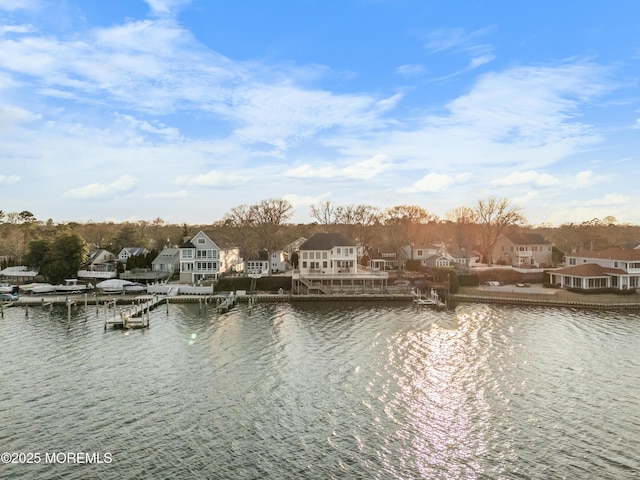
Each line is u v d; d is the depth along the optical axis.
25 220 149.50
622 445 27.36
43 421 30.95
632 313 64.69
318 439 28.47
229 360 43.84
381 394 35.34
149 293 82.38
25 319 63.25
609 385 36.59
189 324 59.88
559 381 37.53
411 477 24.44
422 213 131.75
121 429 29.81
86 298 72.12
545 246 115.00
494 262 124.81
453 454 26.67
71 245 93.12
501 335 52.47
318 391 36.00
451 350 46.59
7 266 109.50
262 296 78.38
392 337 52.00
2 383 37.81
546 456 26.30
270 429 29.78
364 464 25.69
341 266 90.31
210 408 32.97
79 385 37.38
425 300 74.19
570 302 70.12
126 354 46.00
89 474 24.84
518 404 33.25
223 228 120.94
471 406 33.06
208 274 91.69
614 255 83.44
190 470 25.14
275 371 40.69
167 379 38.78
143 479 24.34
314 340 51.00
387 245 125.50
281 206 109.12
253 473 24.84
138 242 133.25
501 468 25.17
